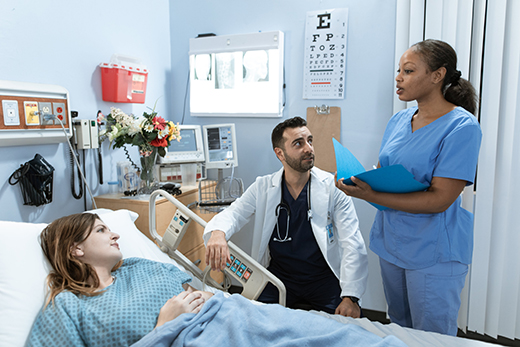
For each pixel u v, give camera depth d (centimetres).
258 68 226
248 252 251
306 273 161
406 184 122
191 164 224
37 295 115
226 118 247
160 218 182
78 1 181
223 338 105
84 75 187
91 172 194
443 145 125
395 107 206
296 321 111
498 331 198
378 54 210
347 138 222
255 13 233
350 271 144
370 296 224
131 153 224
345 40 214
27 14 156
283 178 169
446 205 124
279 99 225
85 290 115
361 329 109
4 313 108
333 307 153
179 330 104
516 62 178
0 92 143
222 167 231
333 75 219
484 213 190
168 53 254
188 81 254
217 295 121
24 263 119
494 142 183
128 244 151
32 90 154
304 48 223
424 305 137
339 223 160
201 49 236
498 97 181
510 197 188
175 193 194
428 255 134
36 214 165
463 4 185
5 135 145
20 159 157
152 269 132
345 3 213
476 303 197
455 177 121
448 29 190
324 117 223
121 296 118
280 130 160
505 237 189
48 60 167
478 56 184
